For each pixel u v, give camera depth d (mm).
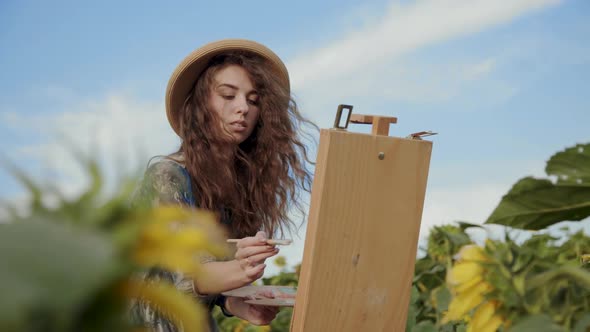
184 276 1604
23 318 309
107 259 338
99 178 386
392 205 1253
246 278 1637
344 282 1227
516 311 673
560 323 636
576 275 637
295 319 1241
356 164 1228
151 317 1518
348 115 1267
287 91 2229
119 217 385
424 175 1271
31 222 341
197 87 2105
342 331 1229
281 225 2311
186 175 1916
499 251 722
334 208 1217
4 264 318
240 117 2051
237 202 2121
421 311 1953
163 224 399
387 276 1252
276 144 2211
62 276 321
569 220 854
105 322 356
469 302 698
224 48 2092
